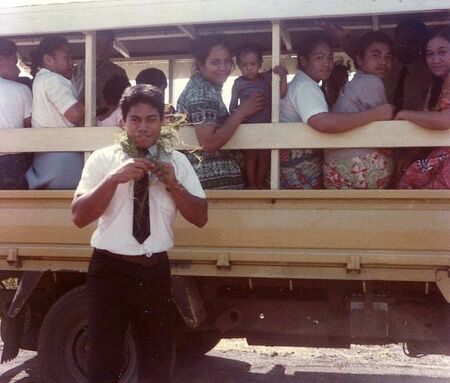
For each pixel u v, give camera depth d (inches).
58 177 206.5
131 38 249.9
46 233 204.8
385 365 272.1
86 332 206.8
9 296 221.5
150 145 158.6
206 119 197.3
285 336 206.7
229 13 192.1
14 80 231.3
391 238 181.0
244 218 189.9
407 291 194.2
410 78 219.0
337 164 194.9
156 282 155.9
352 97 199.3
